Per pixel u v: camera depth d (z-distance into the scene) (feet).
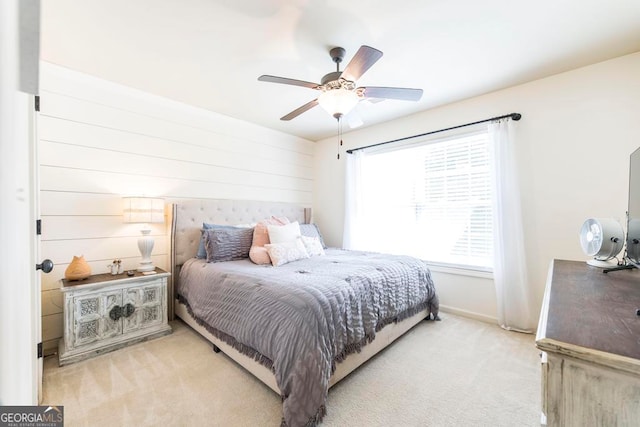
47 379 5.95
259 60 7.25
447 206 10.42
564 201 7.93
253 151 12.34
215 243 9.04
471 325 9.00
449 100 9.82
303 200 14.60
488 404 5.26
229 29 6.03
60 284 7.14
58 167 7.59
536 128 8.38
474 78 8.27
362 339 6.05
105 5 5.30
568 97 7.88
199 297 7.78
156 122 9.45
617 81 7.20
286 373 4.69
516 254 8.47
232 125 11.57
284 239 9.50
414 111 10.80
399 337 8.03
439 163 10.62
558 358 2.23
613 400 2.03
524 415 4.97
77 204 7.89
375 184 12.50
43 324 7.27
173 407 5.14
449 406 5.21
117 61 7.29
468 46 6.70
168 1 5.21
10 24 1.21
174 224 9.53
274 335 5.13
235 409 5.11
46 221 7.40
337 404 5.25
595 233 5.76
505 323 8.64
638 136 6.96
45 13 5.47
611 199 7.28
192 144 10.35
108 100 8.44
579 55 7.10
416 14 5.60
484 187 9.55
